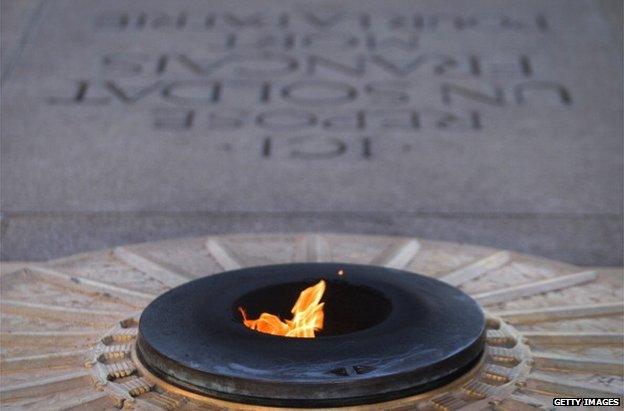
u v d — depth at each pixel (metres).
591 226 10.66
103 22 16.20
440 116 13.48
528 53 15.44
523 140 12.82
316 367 5.69
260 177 11.70
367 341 5.98
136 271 8.32
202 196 11.19
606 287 8.22
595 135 13.00
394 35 15.97
